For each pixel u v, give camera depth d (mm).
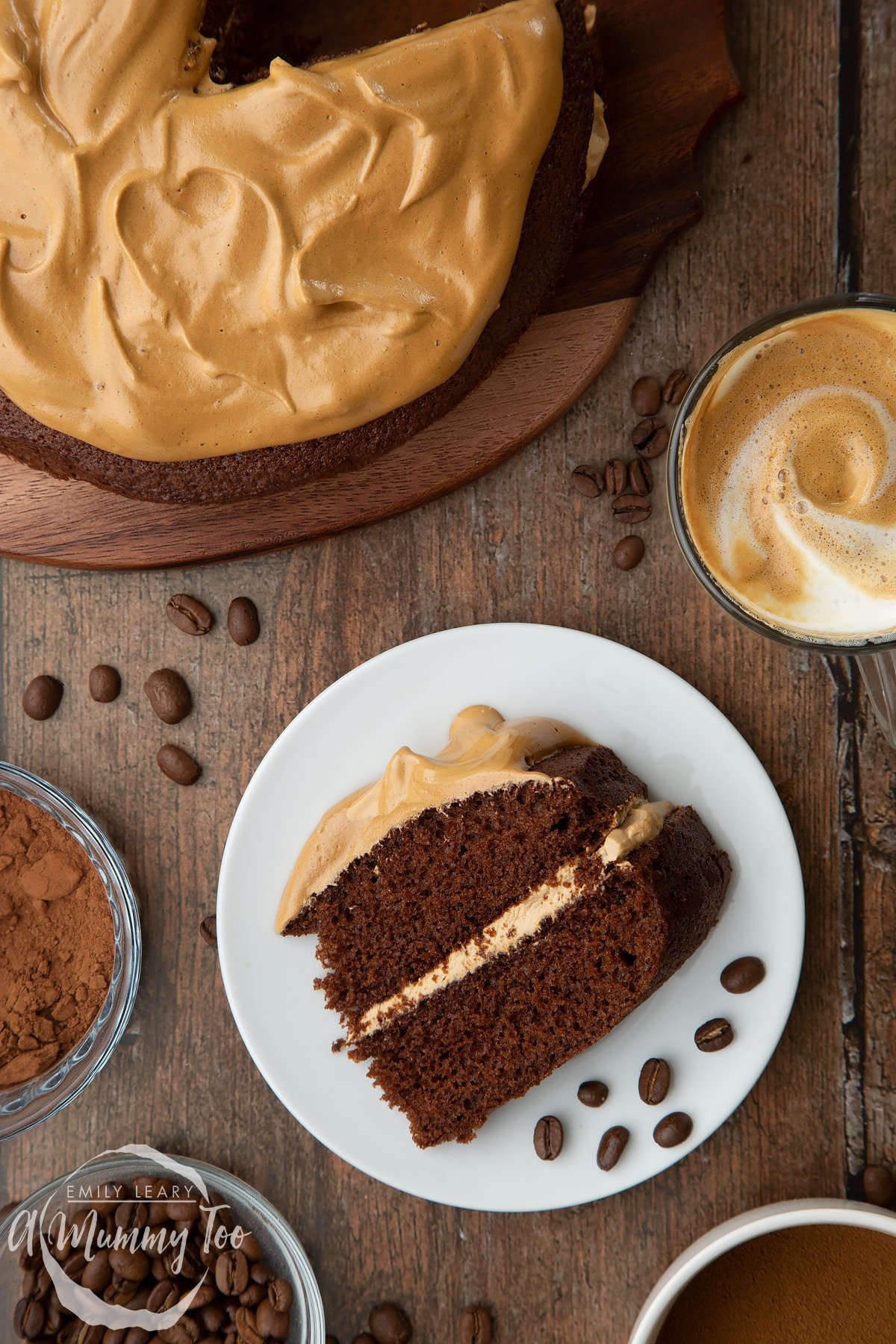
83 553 581
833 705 583
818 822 584
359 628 591
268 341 515
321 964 579
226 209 511
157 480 544
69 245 511
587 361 569
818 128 574
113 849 586
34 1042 582
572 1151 574
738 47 573
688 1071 571
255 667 594
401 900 569
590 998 559
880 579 533
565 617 588
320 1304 575
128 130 509
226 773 595
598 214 564
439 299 513
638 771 570
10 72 506
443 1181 574
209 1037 597
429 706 574
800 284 576
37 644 598
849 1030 584
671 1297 547
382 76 506
